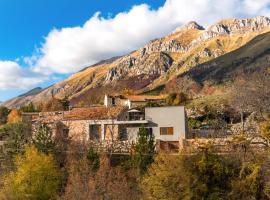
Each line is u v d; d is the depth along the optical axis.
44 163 48.69
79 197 42.72
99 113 64.75
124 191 43.06
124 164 51.09
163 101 110.00
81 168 47.31
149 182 38.78
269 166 36.41
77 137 60.38
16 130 64.25
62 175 49.59
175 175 37.25
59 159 53.31
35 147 52.41
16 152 56.47
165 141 59.09
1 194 47.28
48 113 76.81
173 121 60.00
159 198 37.47
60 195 47.56
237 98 78.06
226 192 36.12
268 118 64.75
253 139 49.06
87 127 62.88
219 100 93.88
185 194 36.28
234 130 66.12
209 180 36.53
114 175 46.38
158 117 60.62
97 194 42.91
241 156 39.16
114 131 62.03
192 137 61.50
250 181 35.56
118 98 109.50
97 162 50.44
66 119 64.44
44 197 47.72
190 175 36.62
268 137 46.22
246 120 74.06
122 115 65.00
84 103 136.00
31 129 64.44
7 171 52.66
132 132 61.88
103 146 56.25
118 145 55.91
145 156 48.84
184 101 105.56
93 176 46.34
